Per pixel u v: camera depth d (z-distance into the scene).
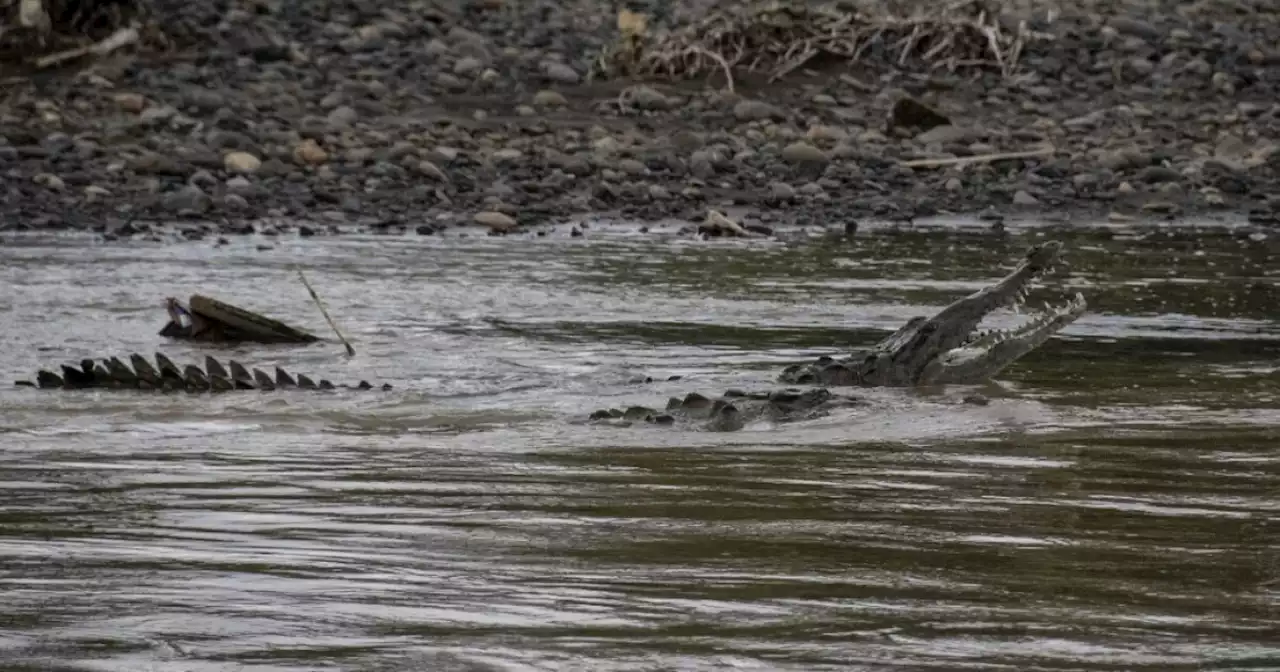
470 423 35.03
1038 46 104.44
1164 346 46.75
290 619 19.95
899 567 22.62
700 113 92.31
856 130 91.12
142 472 29.45
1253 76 102.44
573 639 19.14
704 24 101.69
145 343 46.91
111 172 76.88
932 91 98.75
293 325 49.94
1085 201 81.50
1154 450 31.77
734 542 24.14
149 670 17.97
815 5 110.00
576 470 29.81
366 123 87.06
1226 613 20.38
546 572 22.28
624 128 89.12
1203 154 89.06
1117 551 23.66
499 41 102.75
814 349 46.16
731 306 53.94
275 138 82.62
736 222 74.88
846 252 67.62
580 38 104.81
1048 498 27.52
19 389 38.62
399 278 59.34
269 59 95.06
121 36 93.06
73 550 23.50
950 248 69.06
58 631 19.41
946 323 40.16
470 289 56.94
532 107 91.62
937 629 19.61
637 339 47.69
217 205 74.12
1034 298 57.22
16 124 82.19
